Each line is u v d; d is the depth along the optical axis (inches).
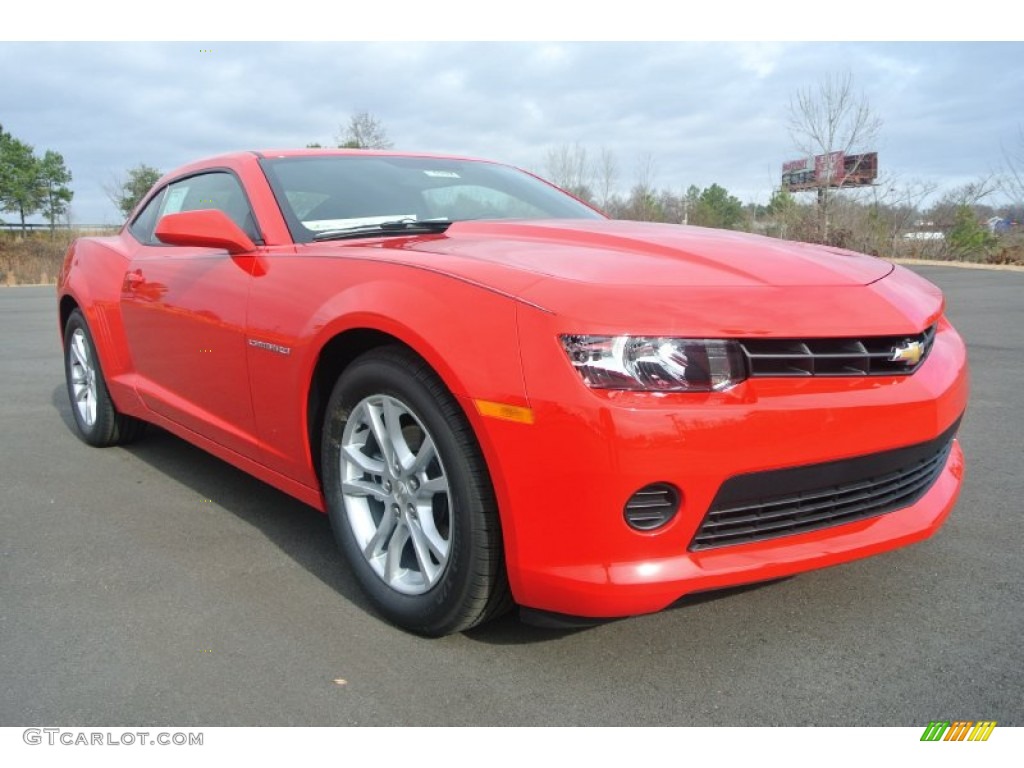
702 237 99.4
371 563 93.0
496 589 81.1
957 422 89.5
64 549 114.3
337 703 76.6
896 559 106.5
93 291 155.0
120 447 170.1
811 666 81.7
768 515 77.9
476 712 75.0
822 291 81.7
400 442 88.4
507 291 77.3
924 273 721.6
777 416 73.5
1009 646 84.9
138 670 82.5
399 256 90.7
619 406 70.6
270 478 111.7
